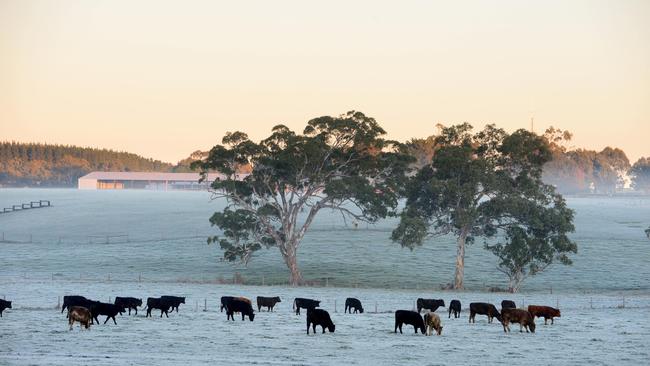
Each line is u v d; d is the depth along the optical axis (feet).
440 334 127.34
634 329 136.56
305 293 211.41
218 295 198.90
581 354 108.27
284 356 103.71
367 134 265.95
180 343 113.91
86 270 280.72
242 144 265.34
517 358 104.42
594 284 264.31
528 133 269.64
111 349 106.93
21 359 95.25
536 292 239.71
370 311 170.50
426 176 273.54
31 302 174.81
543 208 257.75
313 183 266.98
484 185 261.03
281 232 270.05
